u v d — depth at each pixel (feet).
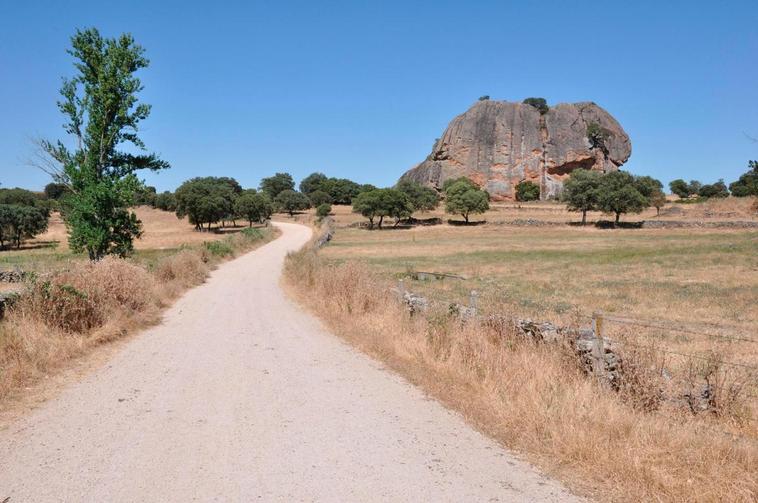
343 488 14.83
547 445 17.70
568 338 24.76
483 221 304.09
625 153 574.56
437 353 29.22
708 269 90.02
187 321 44.70
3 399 22.36
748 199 279.69
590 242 181.57
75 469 15.89
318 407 22.25
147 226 336.29
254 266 103.45
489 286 74.49
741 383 21.83
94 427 19.53
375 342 33.88
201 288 68.85
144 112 72.79
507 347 26.76
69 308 34.17
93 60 69.31
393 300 42.50
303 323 44.01
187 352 32.94
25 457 16.74
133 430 19.27
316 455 17.15
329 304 48.19
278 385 25.64
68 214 71.72
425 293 64.23
